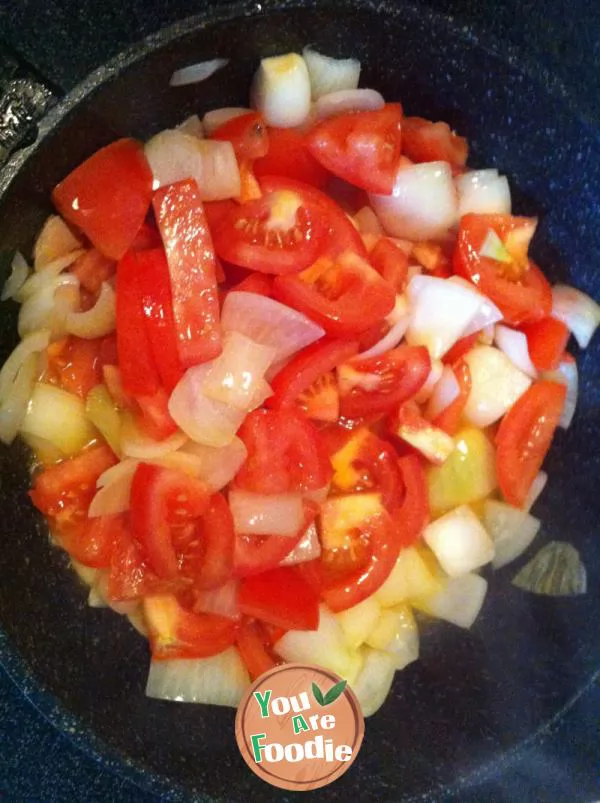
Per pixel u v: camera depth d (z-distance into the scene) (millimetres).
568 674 373
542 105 345
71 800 366
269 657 358
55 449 336
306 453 328
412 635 377
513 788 371
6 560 317
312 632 354
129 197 319
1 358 320
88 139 317
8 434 324
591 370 387
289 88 336
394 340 351
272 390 324
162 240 325
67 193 313
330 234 341
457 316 356
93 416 332
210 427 316
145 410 317
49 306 323
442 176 360
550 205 376
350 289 335
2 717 360
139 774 334
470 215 369
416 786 359
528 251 390
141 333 315
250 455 326
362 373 345
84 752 343
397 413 359
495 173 375
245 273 344
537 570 392
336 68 344
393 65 346
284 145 353
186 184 320
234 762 351
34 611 326
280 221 336
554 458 397
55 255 328
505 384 378
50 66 318
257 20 313
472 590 385
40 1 312
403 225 371
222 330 323
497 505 386
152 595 341
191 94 334
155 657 345
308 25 322
